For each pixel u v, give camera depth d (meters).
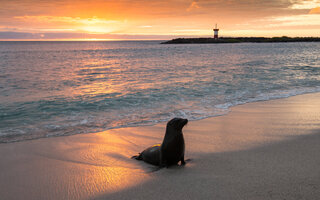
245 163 3.93
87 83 15.09
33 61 36.22
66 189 3.40
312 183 3.04
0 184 3.64
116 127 6.87
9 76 18.64
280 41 162.88
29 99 10.70
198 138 5.63
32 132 6.54
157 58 40.12
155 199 2.89
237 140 5.38
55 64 30.59
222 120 7.30
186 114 8.12
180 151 3.82
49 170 4.11
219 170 3.68
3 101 10.34
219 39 155.88
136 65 27.61
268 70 20.36
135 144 5.54
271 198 2.72
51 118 7.98
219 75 17.67
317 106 8.90
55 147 5.36
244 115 7.86
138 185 3.30
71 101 10.29
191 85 13.59
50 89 13.15
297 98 10.45
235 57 38.91
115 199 2.98
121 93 11.71
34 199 3.17
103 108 9.21
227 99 10.38
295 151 4.43
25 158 4.73
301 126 6.39
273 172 3.46
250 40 161.50
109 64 29.75
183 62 30.67
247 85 13.59
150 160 4.27
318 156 4.11
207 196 2.86
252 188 2.99
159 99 10.46
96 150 5.15
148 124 7.12
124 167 4.14
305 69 20.55
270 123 6.82
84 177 3.76
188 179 3.38
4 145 5.52
